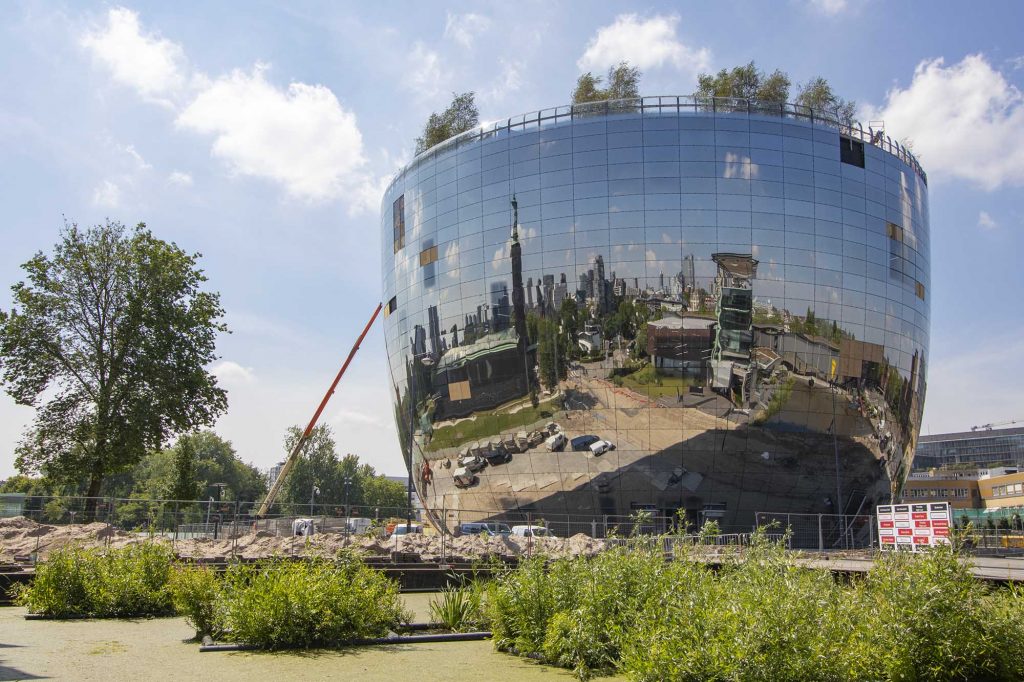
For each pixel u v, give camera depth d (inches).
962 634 395.9
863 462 1946.4
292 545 998.4
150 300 1747.0
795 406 1861.5
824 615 368.2
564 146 1969.7
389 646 550.6
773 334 1859.0
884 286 1985.7
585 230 1918.1
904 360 2034.9
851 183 1972.2
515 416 1959.9
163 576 690.8
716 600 398.3
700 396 1828.2
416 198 2240.4
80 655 474.0
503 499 1988.2
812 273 1899.6
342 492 4985.2
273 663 468.8
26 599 665.6
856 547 1889.8
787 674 347.6
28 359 1658.5
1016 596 430.3
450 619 639.1
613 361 1862.7
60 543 948.6
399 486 6476.4
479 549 1143.6
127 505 1268.5
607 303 1878.7
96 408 1692.9
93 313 1732.3
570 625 481.4
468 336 2043.6
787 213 1903.3
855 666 368.5
